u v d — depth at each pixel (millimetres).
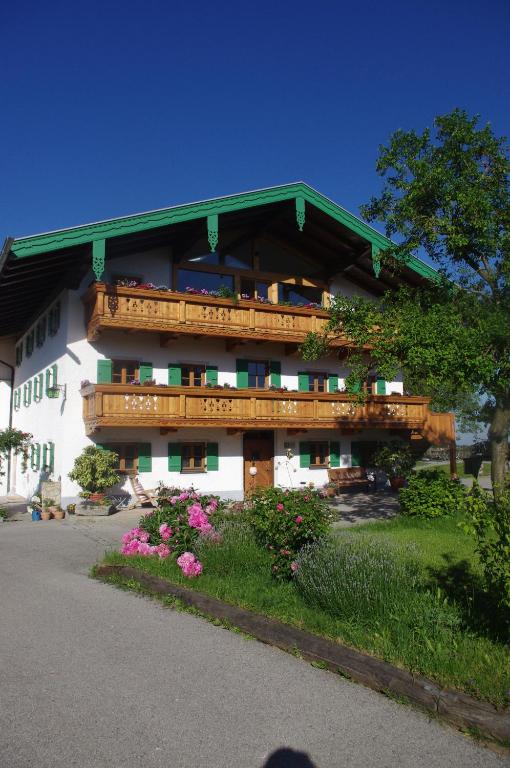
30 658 5594
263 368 22406
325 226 21625
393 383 25438
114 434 19281
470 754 3795
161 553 9125
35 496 20984
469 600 6254
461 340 11984
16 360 29359
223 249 21891
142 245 19625
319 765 3670
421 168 12539
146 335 19984
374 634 5539
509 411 13445
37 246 15656
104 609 7312
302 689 4789
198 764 3693
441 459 45406
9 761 3750
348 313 14117
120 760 3748
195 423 19047
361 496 21719
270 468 22391
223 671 5184
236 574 7961
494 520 5133
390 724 4184
